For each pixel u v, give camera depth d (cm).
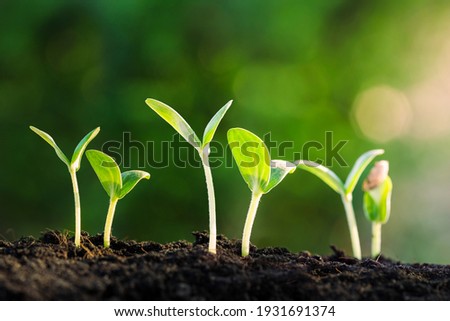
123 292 54
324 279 57
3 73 135
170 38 130
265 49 135
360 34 143
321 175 68
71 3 129
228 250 61
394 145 150
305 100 145
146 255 58
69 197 133
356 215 144
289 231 145
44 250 58
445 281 58
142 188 131
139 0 125
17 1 131
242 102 140
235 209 134
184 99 137
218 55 135
